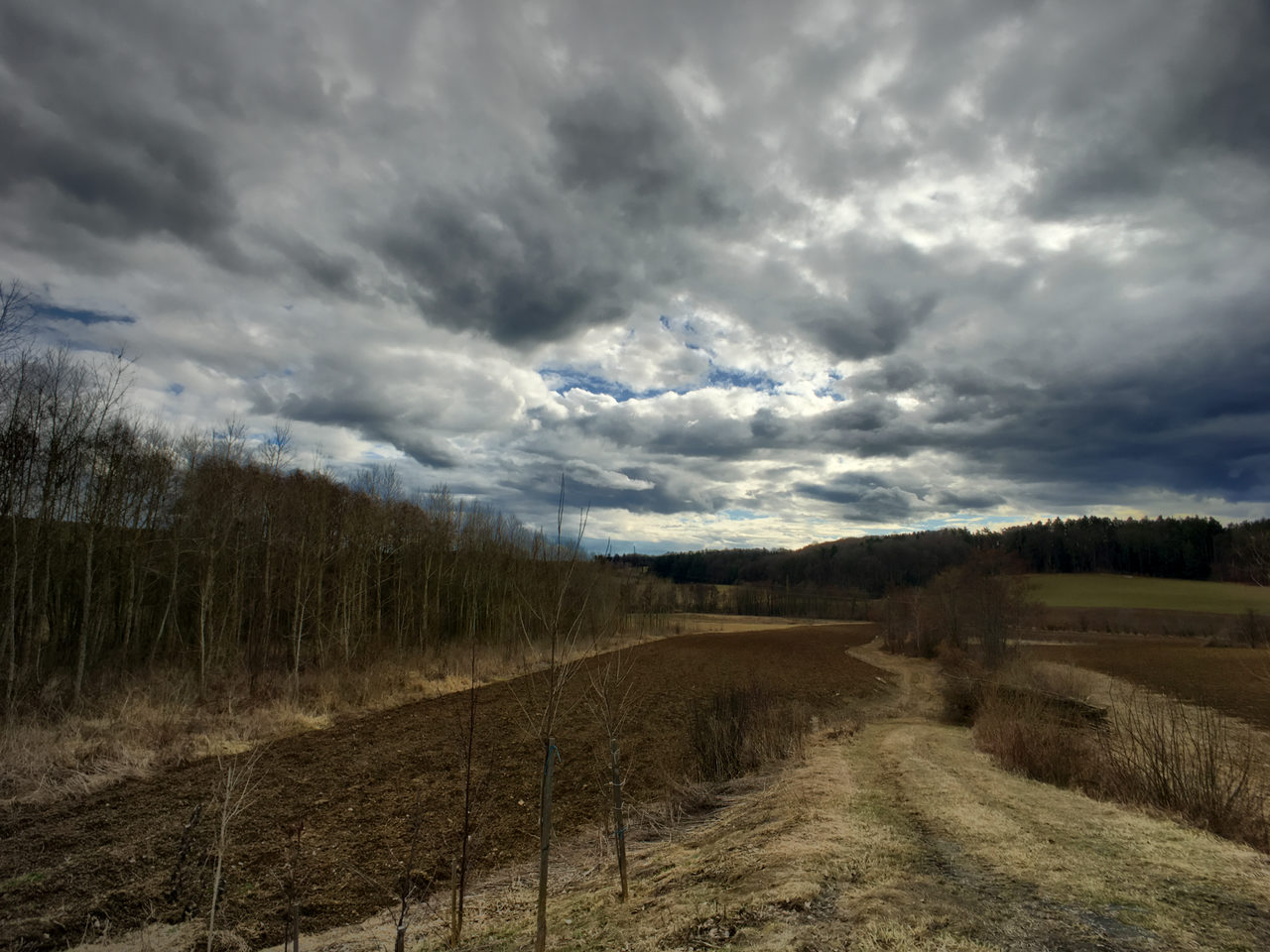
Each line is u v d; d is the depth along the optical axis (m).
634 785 15.26
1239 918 5.56
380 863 10.60
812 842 7.80
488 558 48.22
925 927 5.34
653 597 83.94
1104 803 10.74
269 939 8.02
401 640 39.25
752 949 5.09
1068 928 5.35
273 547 32.78
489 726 21.75
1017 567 53.28
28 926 8.29
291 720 21.06
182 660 28.12
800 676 40.72
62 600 27.94
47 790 13.44
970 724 24.94
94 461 25.56
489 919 7.79
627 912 6.57
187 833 9.34
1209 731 11.67
